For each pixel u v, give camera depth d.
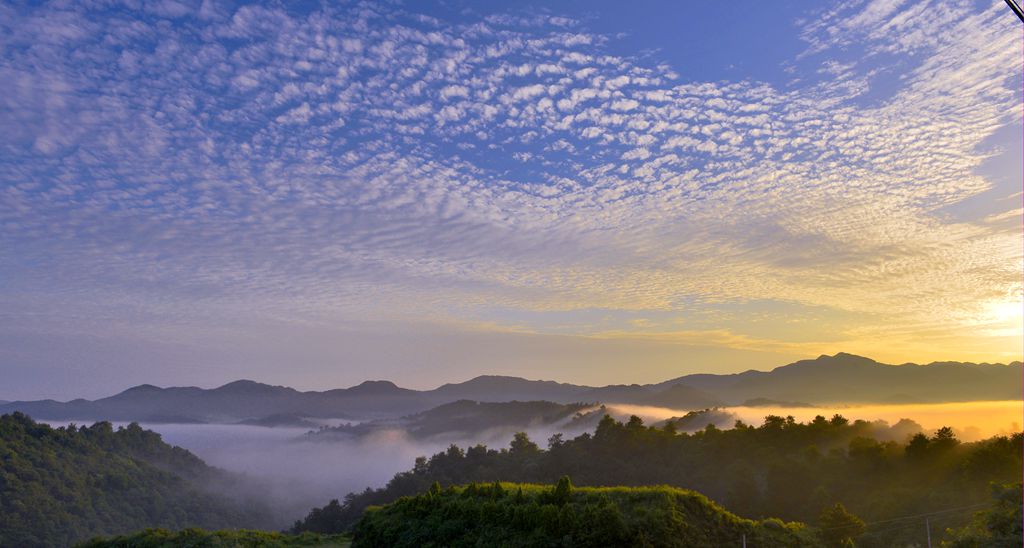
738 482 120.62
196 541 81.38
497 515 55.78
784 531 55.97
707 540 50.56
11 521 193.25
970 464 99.69
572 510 52.28
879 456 114.75
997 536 42.38
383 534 61.69
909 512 90.50
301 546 76.69
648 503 53.19
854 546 60.31
